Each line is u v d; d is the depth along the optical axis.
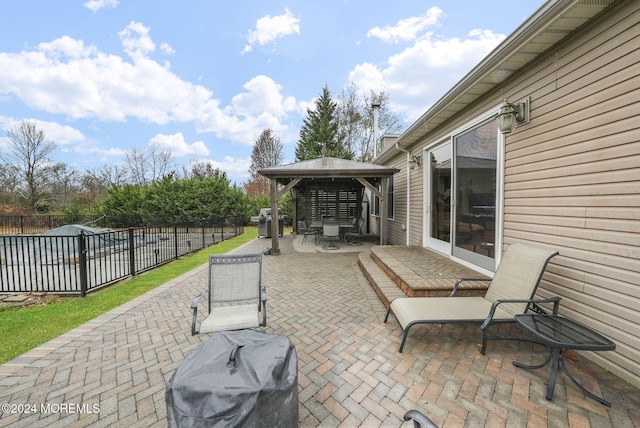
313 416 1.88
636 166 2.18
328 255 7.60
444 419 1.83
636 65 2.17
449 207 5.28
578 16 2.46
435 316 2.62
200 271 5.87
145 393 2.11
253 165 30.44
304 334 3.01
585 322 2.56
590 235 2.53
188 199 16.38
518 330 3.02
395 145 7.39
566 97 2.77
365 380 2.23
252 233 14.07
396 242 8.75
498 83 3.81
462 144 4.77
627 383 2.16
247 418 1.25
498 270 3.09
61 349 2.71
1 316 3.58
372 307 3.76
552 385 1.97
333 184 12.48
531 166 3.24
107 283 4.93
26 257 7.90
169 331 3.09
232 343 1.69
